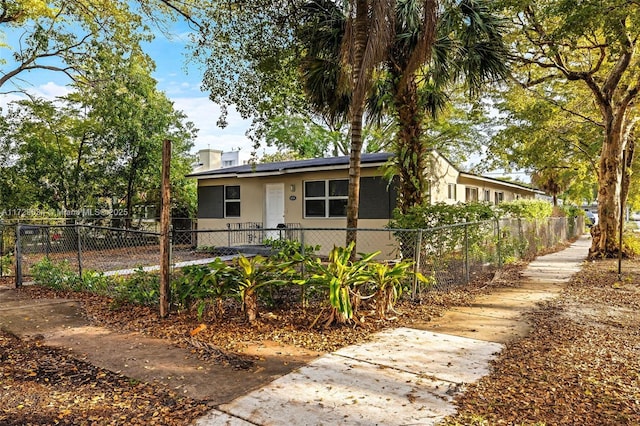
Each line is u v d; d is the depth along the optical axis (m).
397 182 11.47
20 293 7.35
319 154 28.31
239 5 7.71
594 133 15.30
